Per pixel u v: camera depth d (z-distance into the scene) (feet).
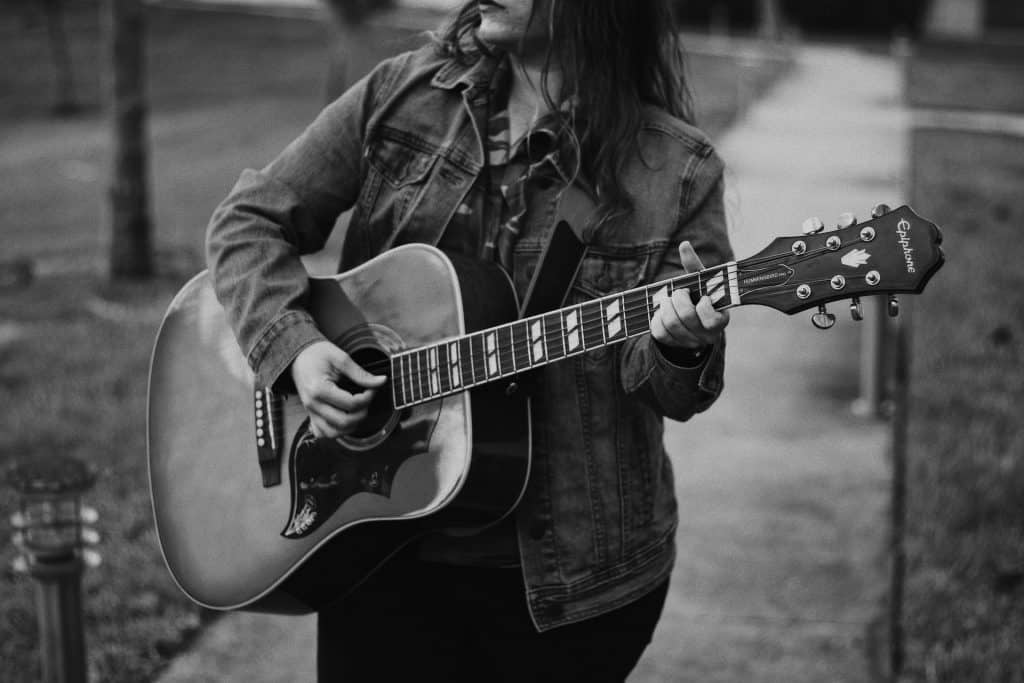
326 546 7.63
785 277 6.09
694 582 13.85
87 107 82.38
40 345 25.00
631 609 7.32
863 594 13.39
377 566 7.47
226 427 8.36
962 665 11.46
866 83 81.46
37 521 9.92
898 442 12.21
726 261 6.98
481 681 7.58
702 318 6.13
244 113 75.05
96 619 12.65
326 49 99.86
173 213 47.78
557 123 7.14
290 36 106.01
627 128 6.98
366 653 7.55
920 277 5.82
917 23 131.75
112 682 11.62
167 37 103.71
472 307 7.16
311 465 7.81
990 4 146.00
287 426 7.99
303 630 12.89
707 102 66.03
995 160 49.19
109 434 18.47
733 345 23.77
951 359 21.29
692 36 120.88
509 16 7.04
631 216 6.98
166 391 8.70
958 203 38.32
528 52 7.16
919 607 12.74
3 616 12.62
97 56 98.07
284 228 7.98
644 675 11.88
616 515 7.18
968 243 31.65
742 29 132.05
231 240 7.93
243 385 8.38
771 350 23.45
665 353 6.43
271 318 7.70
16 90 86.94
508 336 6.89
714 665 12.05
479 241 7.48
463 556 7.25
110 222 33.47
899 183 42.19
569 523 7.12
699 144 7.02
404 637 7.47
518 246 7.27
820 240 6.04
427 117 7.66
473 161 7.45
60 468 10.00
